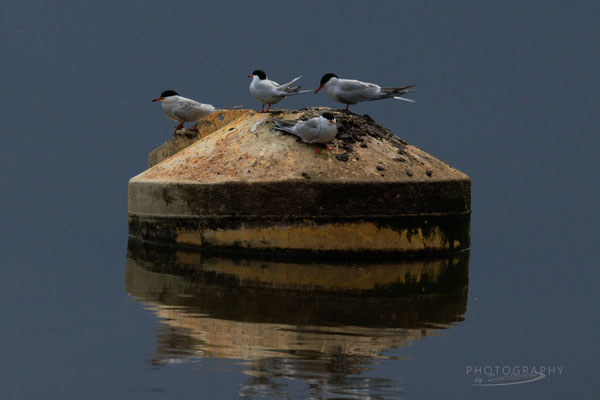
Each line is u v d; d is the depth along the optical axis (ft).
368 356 37.09
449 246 63.26
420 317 44.62
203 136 71.26
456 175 64.49
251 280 51.80
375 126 66.69
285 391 32.42
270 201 57.41
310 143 60.03
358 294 49.06
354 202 57.41
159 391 32.53
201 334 39.88
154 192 63.62
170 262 57.41
